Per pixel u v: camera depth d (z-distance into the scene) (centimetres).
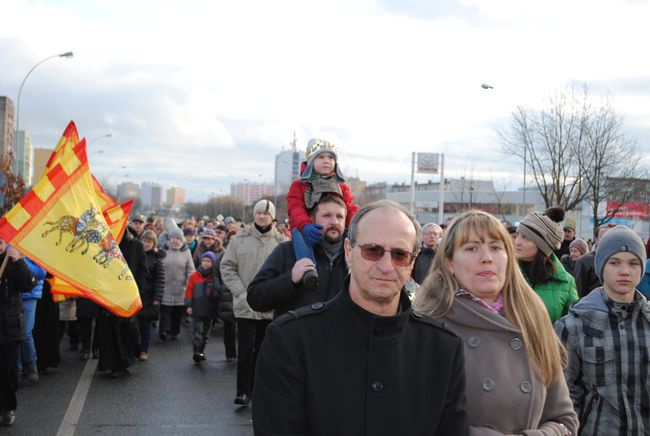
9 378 671
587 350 374
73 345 1142
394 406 235
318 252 468
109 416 717
